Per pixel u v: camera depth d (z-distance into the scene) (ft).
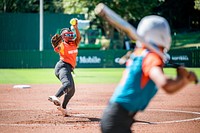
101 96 134.21
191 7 433.89
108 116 41.19
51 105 112.88
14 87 158.61
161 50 40.75
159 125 84.79
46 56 287.69
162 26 40.19
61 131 78.28
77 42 93.50
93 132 77.36
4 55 285.23
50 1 417.90
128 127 41.83
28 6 408.67
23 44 328.70
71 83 92.07
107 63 294.46
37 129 80.23
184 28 449.48
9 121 88.79
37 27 329.52
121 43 370.94
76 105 113.70
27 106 111.14
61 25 326.03
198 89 154.61
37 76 218.79
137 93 40.47
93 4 345.72
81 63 291.79
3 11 400.06
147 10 353.10
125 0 344.08
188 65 291.79
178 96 133.69
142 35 40.32
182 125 85.15
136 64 40.04
